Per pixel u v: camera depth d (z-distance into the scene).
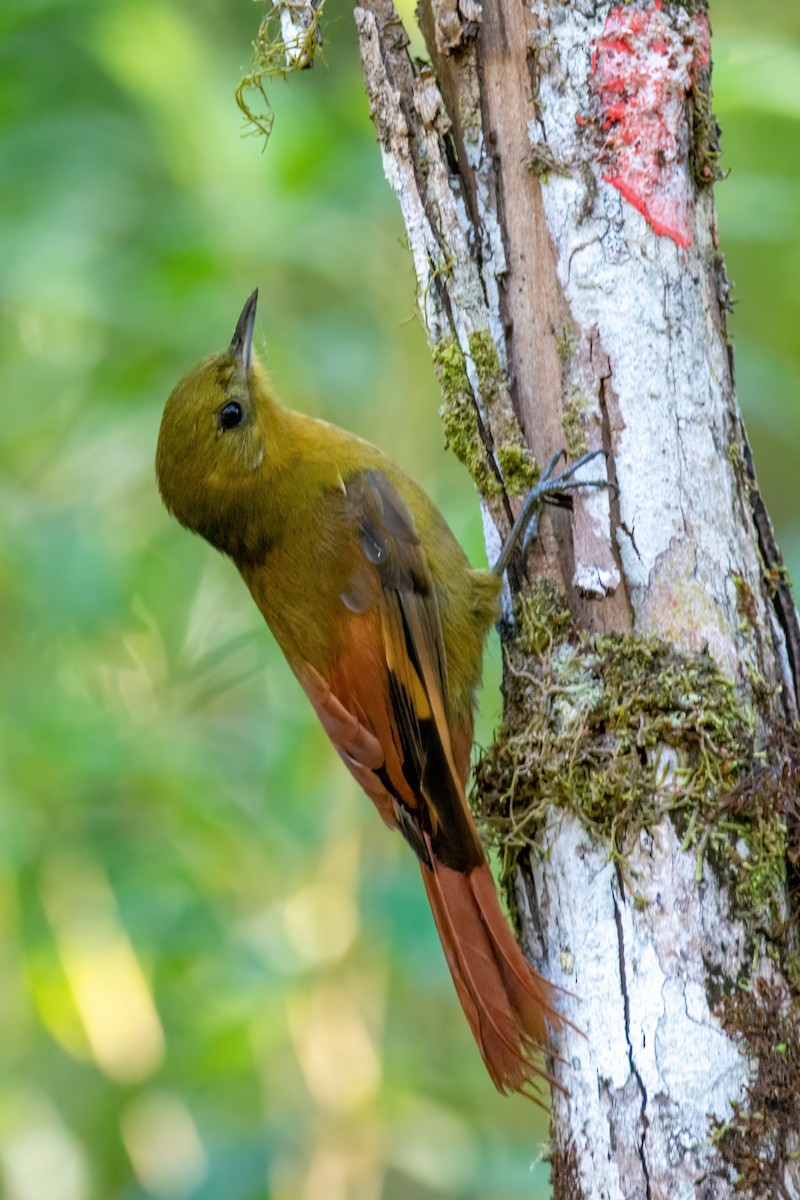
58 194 10.94
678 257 6.21
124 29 10.92
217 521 7.87
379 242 11.14
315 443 7.83
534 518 6.34
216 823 10.70
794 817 5.92
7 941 11.88
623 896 5.83
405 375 11.12
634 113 6.18
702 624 6.02
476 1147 10.73
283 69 7.30
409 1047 11.36
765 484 12.17
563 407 6.27
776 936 5.77
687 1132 5.56
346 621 7.44
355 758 7.16
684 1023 5.64
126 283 10.74
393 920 10.30
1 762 10.79
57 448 11.42
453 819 6.29
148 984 11.20
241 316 8.04
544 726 6.14
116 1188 11.53
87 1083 12.07
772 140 11.05
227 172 10.91
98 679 11.29
